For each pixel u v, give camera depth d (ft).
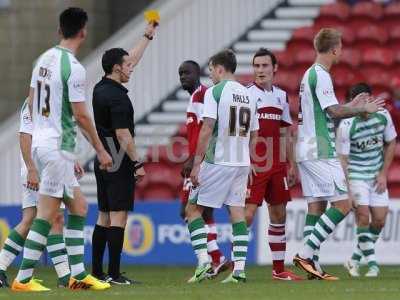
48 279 139.33
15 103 214.07
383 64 207.31
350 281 122.83
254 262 169.99
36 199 119.75
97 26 215.31
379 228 142.51
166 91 203.92
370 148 140.77
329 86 123.85
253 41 209.67
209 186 119.14
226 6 208.54
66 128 107.24
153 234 174.19
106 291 107.96
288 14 213.66
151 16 131.75
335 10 214.28
